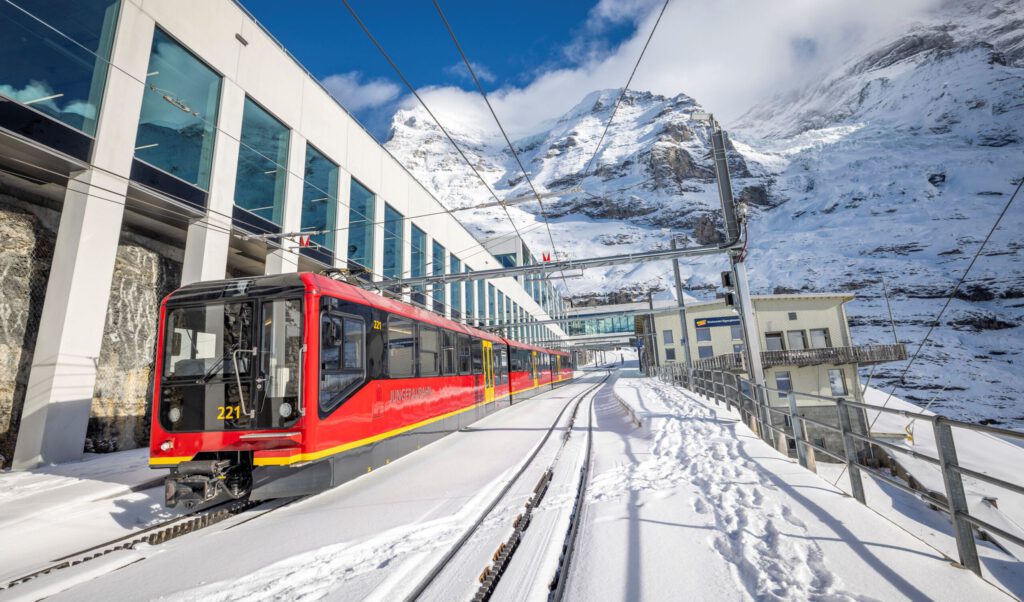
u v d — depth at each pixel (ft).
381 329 27.61
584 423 45.47
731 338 128.57
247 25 49.57
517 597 11.41
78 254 32.96
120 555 15.84
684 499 17.88
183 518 19.60
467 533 16.14
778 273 482.28
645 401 55.47
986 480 10.57
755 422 33.12
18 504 21.52
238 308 21.56
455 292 102.01
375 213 71.26
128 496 23.39
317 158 59.72
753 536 13.88
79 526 19.22
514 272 53.67
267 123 52.29
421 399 32.53
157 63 40.19
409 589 12.24
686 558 12.75
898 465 75.92
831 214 647.15
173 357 21.44
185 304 21.75
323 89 60.85
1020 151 654.94
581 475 23.72
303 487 20.52
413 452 31.76
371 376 25.77
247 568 14.33
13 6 31.12
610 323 276.82
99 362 37.83
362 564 14.21
